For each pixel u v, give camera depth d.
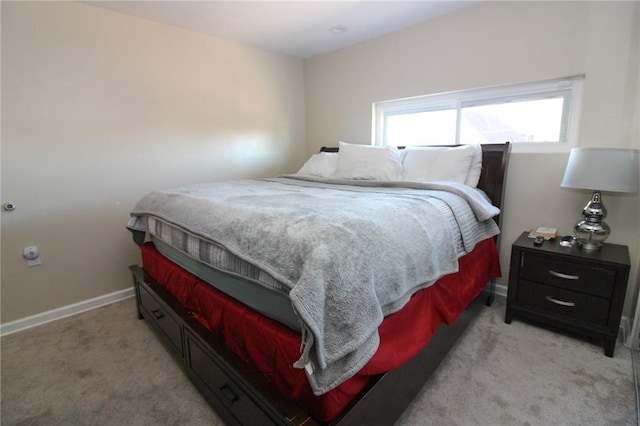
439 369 1.64
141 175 2.61
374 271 1.02
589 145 1.98
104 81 2.36
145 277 2.06
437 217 1.53
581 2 1.93
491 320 2.11
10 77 2.00
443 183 2.05
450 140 2.74
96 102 2.34
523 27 2.16
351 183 2.38
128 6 2.29
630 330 1.88
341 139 3.43
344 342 0.91
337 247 0.98
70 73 2.21
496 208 2.10
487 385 1.53
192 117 2.85
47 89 2.13
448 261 1.49
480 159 2.31
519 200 2.32
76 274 2.38
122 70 2.43
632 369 1.62
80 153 2.30
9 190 2.07
